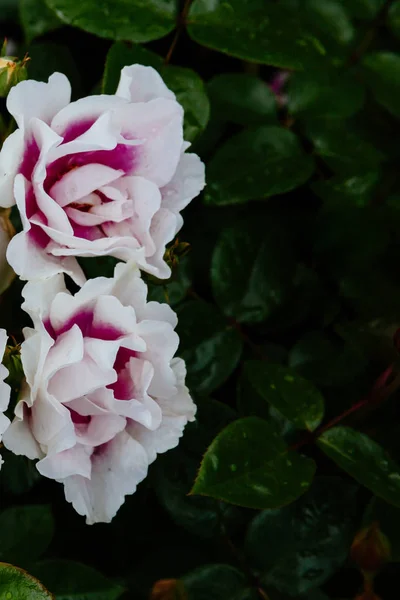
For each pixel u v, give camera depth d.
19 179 0.57
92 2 0.65
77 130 0.58
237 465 0.61
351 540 0.65
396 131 0.74
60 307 0.57
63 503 0.66
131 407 0.57
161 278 0.59
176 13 0.66
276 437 0.62
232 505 0.65
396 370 0.66
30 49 0.69
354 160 0.70
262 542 0.64
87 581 0.61
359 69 0.72
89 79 0.72
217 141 0.71
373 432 0.68
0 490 0.64
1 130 0.61
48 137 0.57
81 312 0.58
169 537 0.67
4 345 0.56
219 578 0.64
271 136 0.68
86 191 0.58
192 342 0.66
